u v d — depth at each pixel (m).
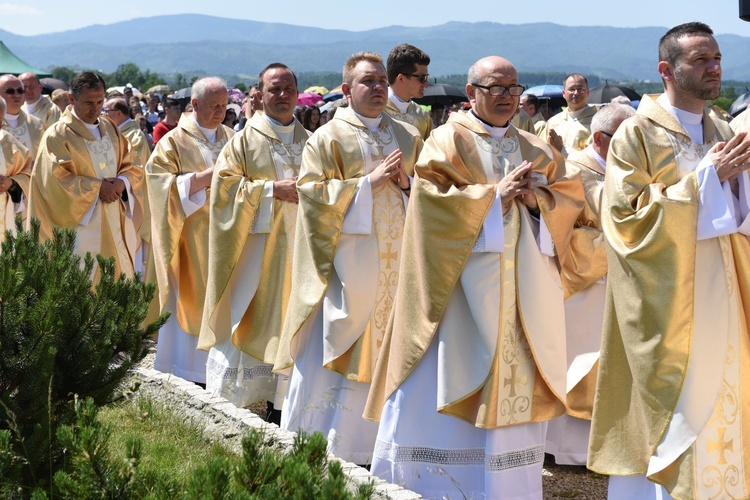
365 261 7.14
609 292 5.77
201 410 7.37
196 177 9.41
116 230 10.84
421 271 6.11
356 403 7.15
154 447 6.62
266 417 8.59
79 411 4.59
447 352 6.04
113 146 10.94
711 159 5.48
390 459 6.24
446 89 23.59
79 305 5.71
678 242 5.39
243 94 26.53
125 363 5.78
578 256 7.07
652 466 5.54
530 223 6.19
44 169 10.55
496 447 6.00
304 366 7.32
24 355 5.43
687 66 5.62
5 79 13.07
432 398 6.18
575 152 7.77
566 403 6.83
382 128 7.51
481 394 5.98
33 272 5.71
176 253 9.54
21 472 5.17
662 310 5.43
